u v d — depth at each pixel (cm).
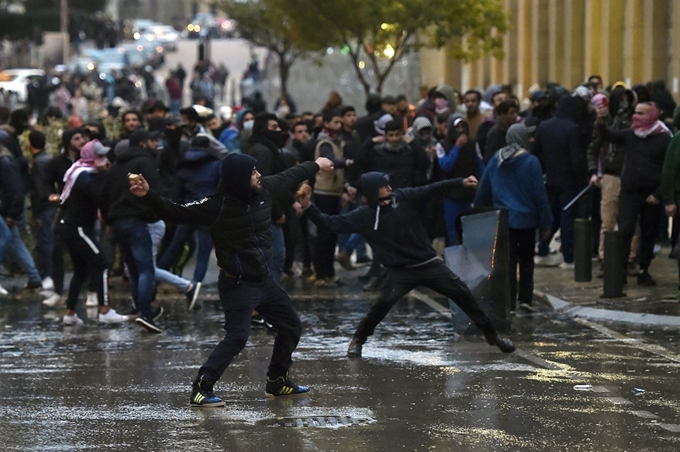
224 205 2177
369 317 2714
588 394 2250
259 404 2220
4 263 4453
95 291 3741
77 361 2747
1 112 4116
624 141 3556
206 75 15600
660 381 2362
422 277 2691
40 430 2022
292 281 4281
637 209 3553
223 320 3388
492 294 3005
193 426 2038
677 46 6794
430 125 4256
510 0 9881
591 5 8081
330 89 10650
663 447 1859
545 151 3956
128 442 1927
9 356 2831
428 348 2834
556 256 4238
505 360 2634
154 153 3316
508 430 1978
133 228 3231
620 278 3428
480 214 3041
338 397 2269
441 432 1970
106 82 13975
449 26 7138
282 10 7475
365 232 2688
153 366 2662
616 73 7825
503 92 4216
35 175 4022
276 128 3294
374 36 7075
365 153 3834
